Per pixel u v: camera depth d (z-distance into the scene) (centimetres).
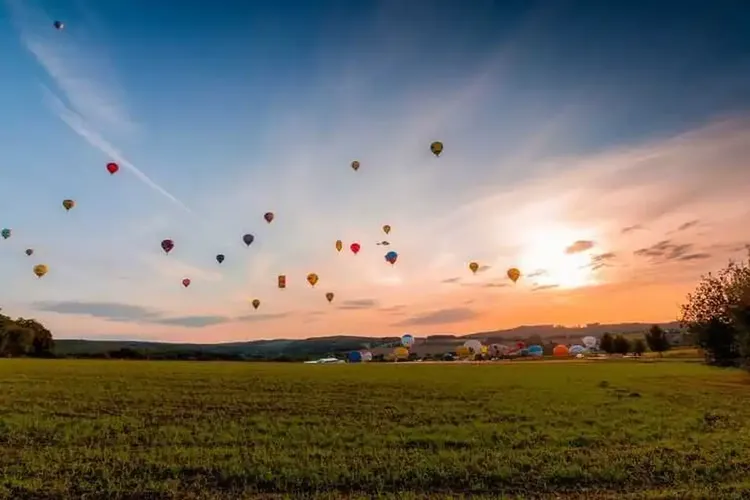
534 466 1593
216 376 4378
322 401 2859
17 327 10244
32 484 1425
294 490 1425
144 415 2408
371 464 1603
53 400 2791
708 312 5491
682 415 2441
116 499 1348
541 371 5453
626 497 1337
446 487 1444
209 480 1500
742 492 1356
